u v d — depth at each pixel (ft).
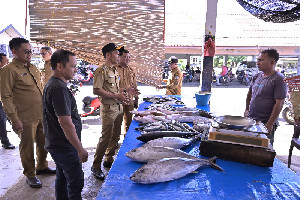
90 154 14.15
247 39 36.22
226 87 51.03
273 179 4.93
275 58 9.21
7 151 14.28
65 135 6.29
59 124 6.52
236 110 27.27
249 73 55.11
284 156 14.14
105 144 10.84
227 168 5.41
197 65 71.05
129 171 5.22
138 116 9.50
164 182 4.77
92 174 11.53
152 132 6.93
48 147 6.78
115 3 13.80
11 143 15.71
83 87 44.16
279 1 12.64
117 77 11.38
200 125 7.93
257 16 14.49
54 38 13.82
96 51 14.30
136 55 15.02
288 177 5.02
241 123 6.09
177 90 18.01
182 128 7.74
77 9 13.55
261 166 5.52
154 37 14.79
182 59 73.72
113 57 10.76
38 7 13.35
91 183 10.71
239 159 5.70
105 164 12.22
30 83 9.84
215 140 5.89
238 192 4.42
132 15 14.17
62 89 6.12
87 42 14.06
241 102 32.53
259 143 5.58
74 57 6.45
